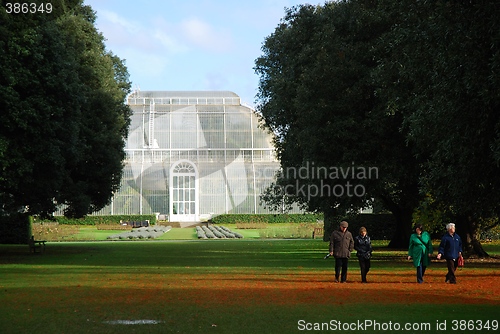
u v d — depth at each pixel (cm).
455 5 1833
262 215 8856
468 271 2586
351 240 2166
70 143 3356
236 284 2083
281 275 2422
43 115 3078
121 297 1741
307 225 7262
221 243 5312
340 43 3192
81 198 3862
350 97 3059
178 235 6825
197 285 2055
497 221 3488
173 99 9350
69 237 6334
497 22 1691
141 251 4228
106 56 4800
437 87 1945
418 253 2117
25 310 1505
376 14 3047
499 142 1706
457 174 2020
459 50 1808
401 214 4369
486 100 1738
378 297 1719
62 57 3244
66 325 1304
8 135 3038
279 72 4219
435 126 1978
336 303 1605
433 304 1586
